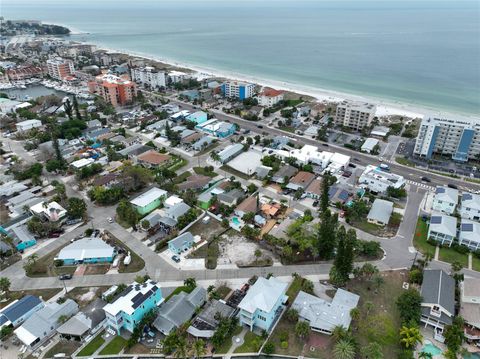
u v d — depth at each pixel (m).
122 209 123.25
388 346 80.50
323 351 79.44
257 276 100.44
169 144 187.88
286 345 80.12
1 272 102.25
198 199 132.75
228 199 131.00
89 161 165.00
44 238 116.69
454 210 130.62
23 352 78.94
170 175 151.25
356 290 96.44
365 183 147.50
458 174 160.38
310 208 133.12
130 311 80.50
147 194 135.62
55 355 78.12
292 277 100.62
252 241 114.81
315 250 104.81
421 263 104.62
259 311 81.56
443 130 172.00
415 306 84.81
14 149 181.75
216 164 166.62
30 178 152.88
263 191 144.38
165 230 120.19
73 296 94.19
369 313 88.94
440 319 82.38
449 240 112.56
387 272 102.62
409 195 142.88
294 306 88.50
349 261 92.81
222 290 95.62
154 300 86.94
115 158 167.62
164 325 82.69
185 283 94.69
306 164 163.62
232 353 79.12
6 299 93.31
